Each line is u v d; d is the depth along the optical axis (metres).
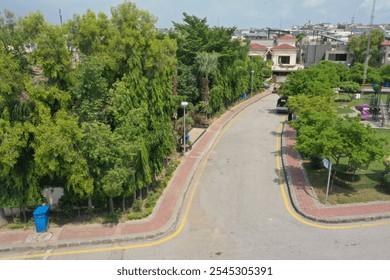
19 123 12.05
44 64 12.30
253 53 65.31
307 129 16.61
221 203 15.62
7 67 11.79
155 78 15.52
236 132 28.38
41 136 11.71
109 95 13.62
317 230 13.16
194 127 29.09
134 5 14.69
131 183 13.74
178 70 30.56
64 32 12.98
